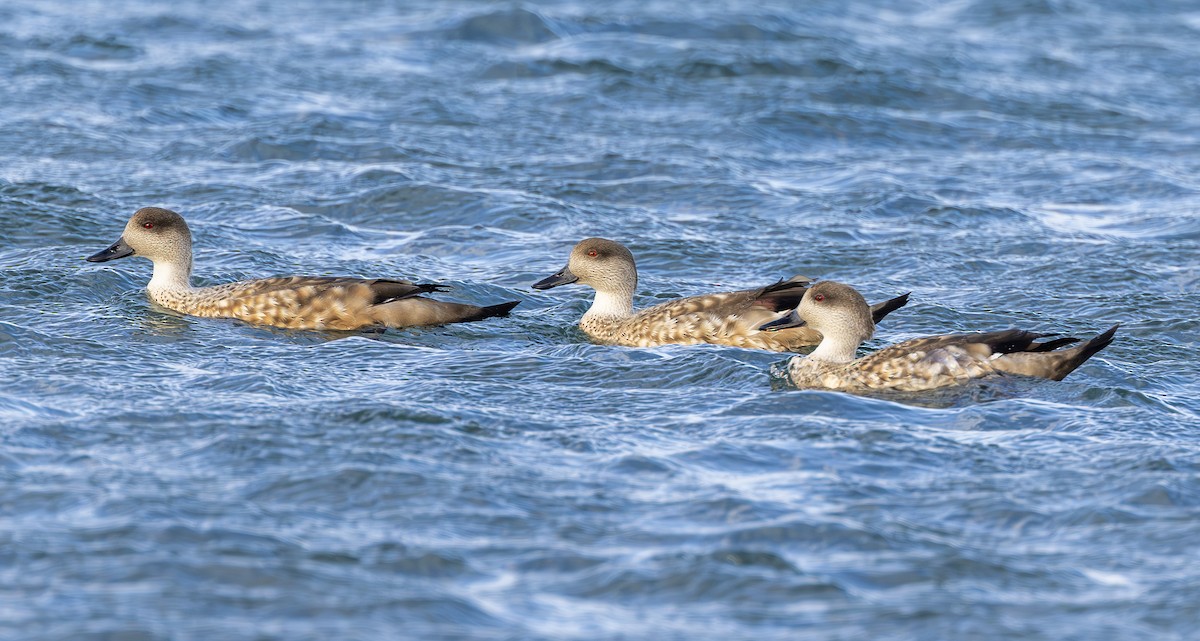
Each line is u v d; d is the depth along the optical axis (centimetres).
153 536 1042
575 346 1639
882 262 2117
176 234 1773
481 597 984
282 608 953
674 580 1010
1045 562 1052
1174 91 3381
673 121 2966
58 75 3109
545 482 1176
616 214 2350
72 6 3891
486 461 1216
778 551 1056
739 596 990
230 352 1566
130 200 2319
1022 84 3378
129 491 1118
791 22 3872
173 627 921
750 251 2162
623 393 1448
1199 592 1000
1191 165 2767
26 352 1523
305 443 1235
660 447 1272
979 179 2644
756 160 2733
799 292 1688
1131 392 1436
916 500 1159
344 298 1683
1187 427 1348
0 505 1091
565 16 3869
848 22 4031
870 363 1493
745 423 1342
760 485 1184
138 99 2973
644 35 3738
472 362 1544
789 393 1433
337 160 2636
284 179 2491
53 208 2183
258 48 3466
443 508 1114
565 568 1029
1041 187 2589
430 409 1330
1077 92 3316
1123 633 947
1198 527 1107
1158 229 2320
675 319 1694
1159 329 1788
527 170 2594
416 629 934
